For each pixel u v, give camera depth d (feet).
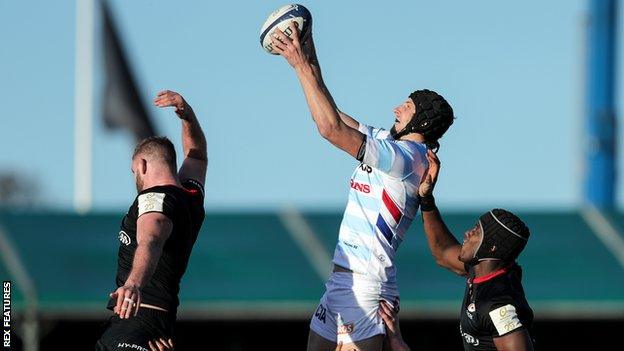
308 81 88.94
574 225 214.28
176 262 89.92
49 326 228.63
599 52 240.94
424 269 199.11
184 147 98.73
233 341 248.73
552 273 203.92
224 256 203.21
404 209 94.63
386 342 96.78
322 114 88.43
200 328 248.73
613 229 213.05
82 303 191.31
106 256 200.95
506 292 94.79
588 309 200.75
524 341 93.20
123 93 279.28
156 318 89.20
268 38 90.74
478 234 96.63
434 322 243.40
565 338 250.57
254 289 197.47
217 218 212.43
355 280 94.89
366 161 90.48
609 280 202.90
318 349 96.84
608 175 238.27
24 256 198.70
